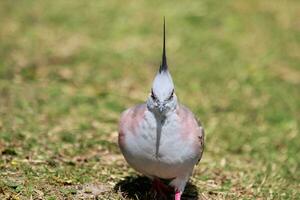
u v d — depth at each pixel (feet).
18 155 32.68
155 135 24.88
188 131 25.17
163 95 24.57
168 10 65.51
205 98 47.42
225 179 33.09
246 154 38.52
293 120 44.42
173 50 56.80
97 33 59.93
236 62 54.95
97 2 67.62
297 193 31.50
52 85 47.19
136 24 61.77
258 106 46.60
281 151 39.45
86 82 48.75
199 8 66.23
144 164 25.96
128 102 45.60
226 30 62.08
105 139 37.70
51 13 64.75
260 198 30.58
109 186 29.89
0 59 52.39
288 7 69.15
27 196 27.27
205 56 55.93
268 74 52.80
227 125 42.86
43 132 37.78
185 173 26.45
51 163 31.81
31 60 52.95
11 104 42.42
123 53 55.26
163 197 28.99
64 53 54.95
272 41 60.39
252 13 66.74
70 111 42.57
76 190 28.43
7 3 67.67
